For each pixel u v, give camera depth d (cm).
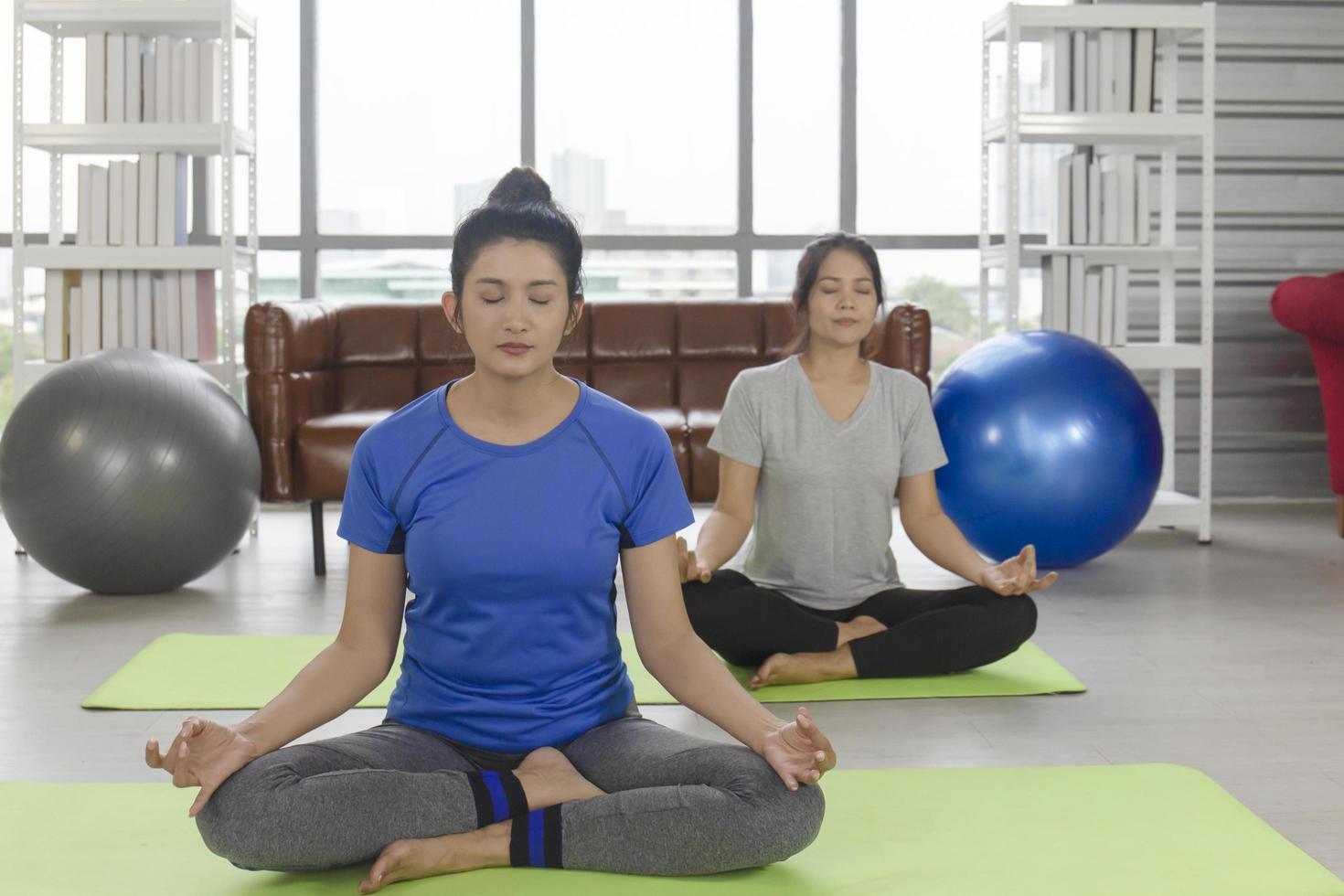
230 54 413
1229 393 518
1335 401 433
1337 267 517
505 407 164
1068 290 439
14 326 419
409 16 523
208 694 253
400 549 168
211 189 514
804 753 157
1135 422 346
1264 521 470
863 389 272
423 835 158
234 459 346
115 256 415
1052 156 534
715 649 261
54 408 331
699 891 158
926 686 258
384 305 454
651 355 460
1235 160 511
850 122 529
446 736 170
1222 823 185
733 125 534
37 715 241
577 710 170
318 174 524
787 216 538
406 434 165
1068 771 208
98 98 419
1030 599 266
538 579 163
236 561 396
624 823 159
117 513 327
